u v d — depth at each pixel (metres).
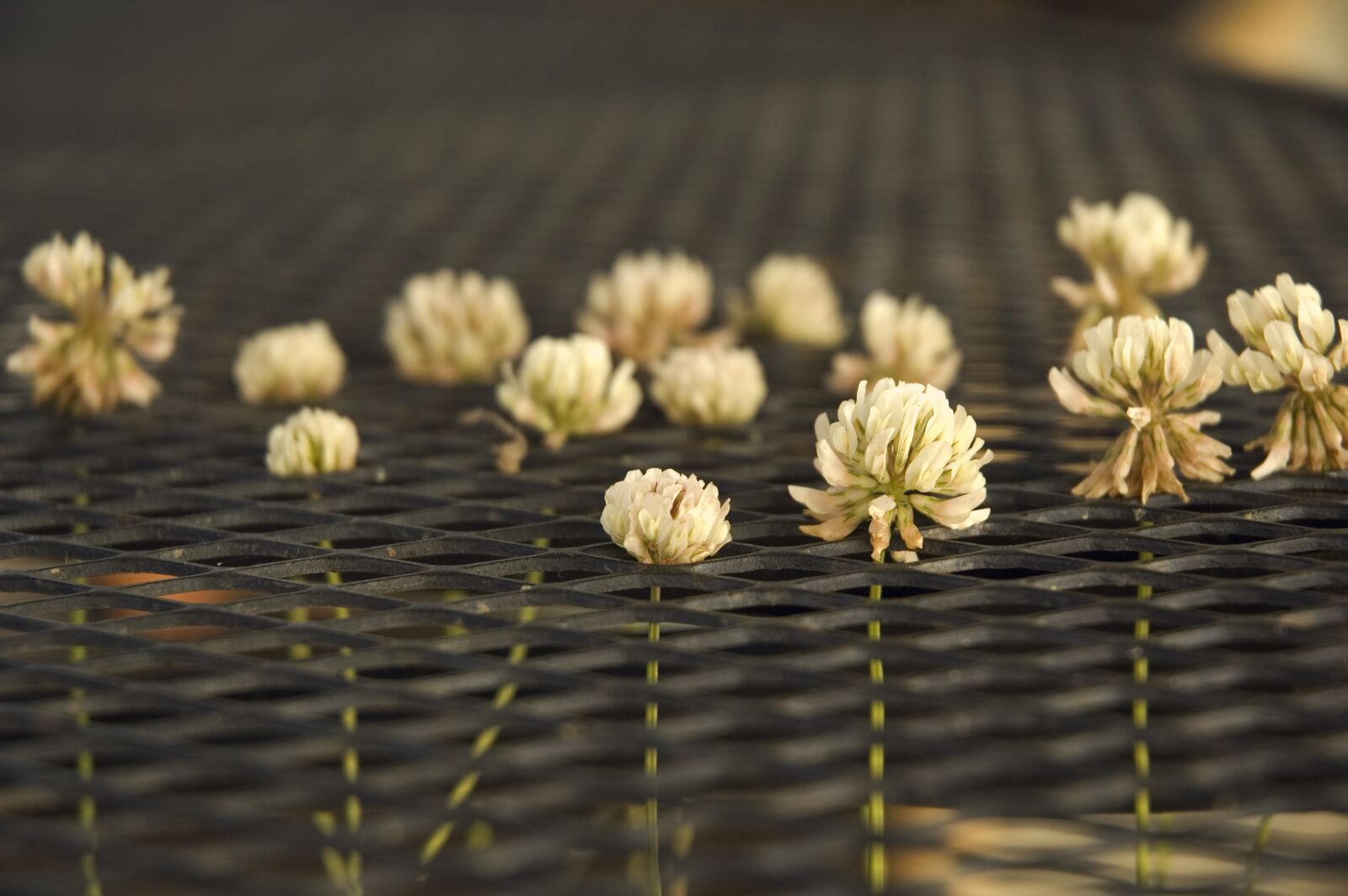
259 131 0.62
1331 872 0.27
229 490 0.33
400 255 0.46
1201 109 0.63
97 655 0.29
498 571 0.31
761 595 0.30
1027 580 0.30
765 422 0.36
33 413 0.37
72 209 0.50
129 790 0.28
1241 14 0.96
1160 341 0.32
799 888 0.27
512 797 0.27
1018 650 0.29
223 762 0.28
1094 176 0.52
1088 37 0.82
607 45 0.83
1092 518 0.32
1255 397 0.36
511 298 0.39
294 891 0.26
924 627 0.30
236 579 0.31
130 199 0.51
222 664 0.29
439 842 0.27
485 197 0.51
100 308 0.36
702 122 0.64
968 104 0.66
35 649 0.29
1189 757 0.28
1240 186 0.49
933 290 0.43
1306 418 0.32
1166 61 0.75
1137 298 0.36
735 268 0.45
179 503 0.33
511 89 0.72
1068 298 0.36
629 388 0.35
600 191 0.52
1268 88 0.65
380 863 0.27
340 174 0.55
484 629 0.30
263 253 0.46
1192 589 0.30
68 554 0.31
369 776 0.28
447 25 0.88
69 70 0.76
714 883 0.27
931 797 0.27
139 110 0.67
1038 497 0.32
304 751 0.28
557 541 0.32
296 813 0.27
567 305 0.43
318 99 0.69
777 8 0.95
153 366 0.39
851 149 0.58
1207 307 0.40
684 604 0.30
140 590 0.31
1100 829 0.27
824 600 0.30
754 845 0.27
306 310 0.42
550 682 0.29
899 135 0.60
